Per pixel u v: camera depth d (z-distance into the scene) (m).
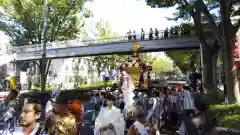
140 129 5.50
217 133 5.32
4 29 41.06
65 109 4.32
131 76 11.04
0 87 38.12
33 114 3.87
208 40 23.67
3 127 5.07
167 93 14.36
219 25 16.67
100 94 12.89
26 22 40.28
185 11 17.30
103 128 6.79
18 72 49.44
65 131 4.11
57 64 60.59
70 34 43.19
